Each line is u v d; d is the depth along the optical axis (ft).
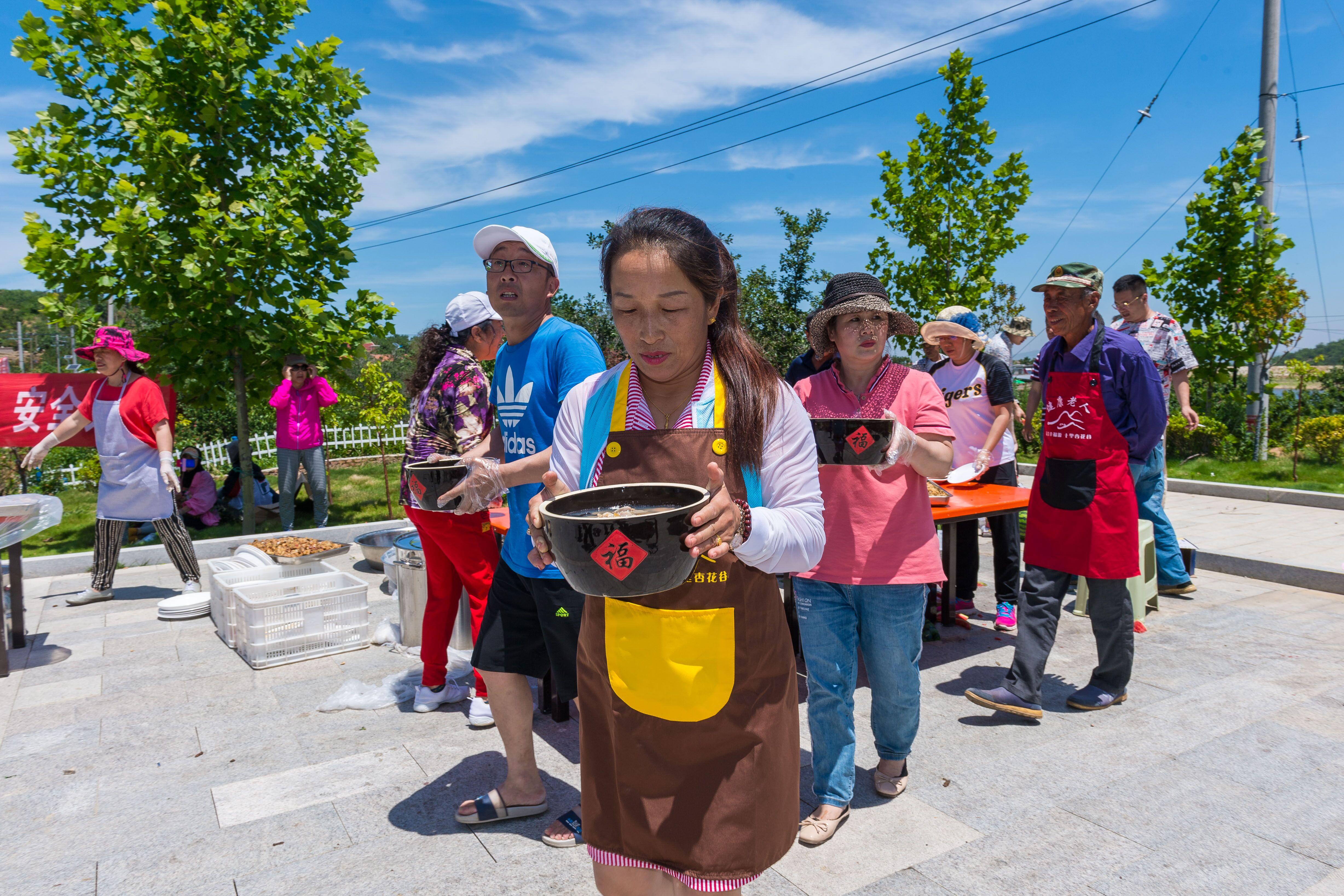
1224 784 9.79
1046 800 9.53
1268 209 35.06
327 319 26.66
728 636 4.73
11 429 24.36
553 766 10.84
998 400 16.35
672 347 4.59
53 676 14.55
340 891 8.13
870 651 9.24
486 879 8.27
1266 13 35.68
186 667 15.02
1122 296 20.63
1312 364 50.11
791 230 39.91
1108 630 11.88
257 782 10.49
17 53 22.94
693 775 4.85
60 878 8.41
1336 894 7.65
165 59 24.16
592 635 5.16
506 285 9.22
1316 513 26.20
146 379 19.36
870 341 9.21
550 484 4.54
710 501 4.05
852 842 8.73
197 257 23.53
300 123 26.12
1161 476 18.10
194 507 28.68
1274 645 14.82
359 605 15.96
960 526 17.19
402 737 11.84
